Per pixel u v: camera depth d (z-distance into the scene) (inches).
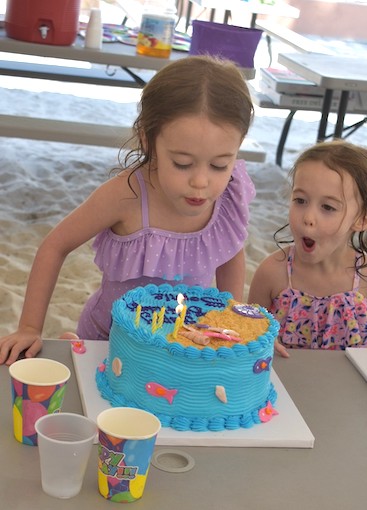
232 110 49.2
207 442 43.4
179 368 43.6
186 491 39.5
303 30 335.9
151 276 57.8
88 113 188.4
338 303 66.1
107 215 57.4
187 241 58.5
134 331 44.5
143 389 44.5
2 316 99.7
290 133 200.1
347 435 46.4
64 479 37.7
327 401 49.9
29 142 167.5
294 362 54.3
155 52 129.0
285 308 66.9
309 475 42.1
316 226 60.9
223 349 43.7
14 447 41.4
